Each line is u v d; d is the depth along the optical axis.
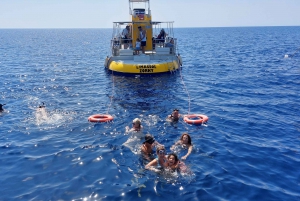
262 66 26.03
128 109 12.59
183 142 8.59
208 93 15.70
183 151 8.23
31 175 7.06
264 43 62.66
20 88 17.16
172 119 10.98
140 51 22.59
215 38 94.94
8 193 6.29
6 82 18.97
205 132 9.83
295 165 7.56
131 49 22.16
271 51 41.78
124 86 17.53
